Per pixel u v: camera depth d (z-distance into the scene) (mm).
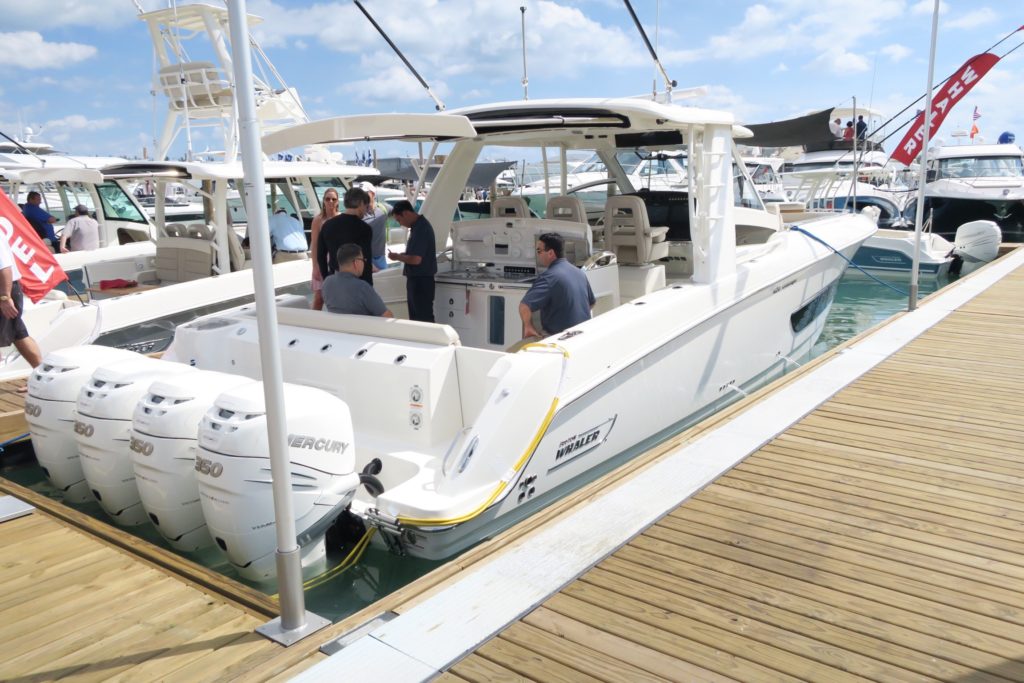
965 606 2590
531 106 4781
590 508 3354
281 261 8109
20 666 2402
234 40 2168
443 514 3078
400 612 2604
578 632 2475
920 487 3545
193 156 9172
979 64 8016
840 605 2607
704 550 2990
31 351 5500
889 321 7172
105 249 8906
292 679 2262
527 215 5602
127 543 3260
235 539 3027
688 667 2293
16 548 3246
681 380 4707
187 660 2400
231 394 3098
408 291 5172
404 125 3684
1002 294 8500
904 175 19047
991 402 4754
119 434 3613
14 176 9000
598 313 4973
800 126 8758
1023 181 16000
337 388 4016
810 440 4168
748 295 5297
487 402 3455
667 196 6133
